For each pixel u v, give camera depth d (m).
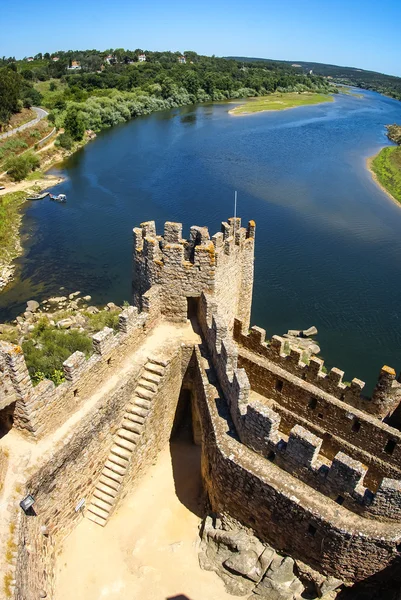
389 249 69.88
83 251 68.25
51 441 18.55
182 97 180.38
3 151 106.25
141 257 25.73
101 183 96.25
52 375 32.41
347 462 15.59
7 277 60.22
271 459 18.05
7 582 13.59
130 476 22.14
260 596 17.88
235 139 131.50
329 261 65.88
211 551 19.67
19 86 150.38
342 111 196.75
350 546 15.81
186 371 25.03
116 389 21.48
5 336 44.47
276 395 25.19
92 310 52.22
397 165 109.38
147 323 24.77
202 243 24.69
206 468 21.52
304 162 110.81
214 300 24.25
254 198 87.75
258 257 66.19
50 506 18.47
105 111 142.62
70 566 19.33
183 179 97.56
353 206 85.19
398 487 14.86
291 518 16.89
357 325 52.66
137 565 19.52
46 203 86.06
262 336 27.80
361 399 24.38
